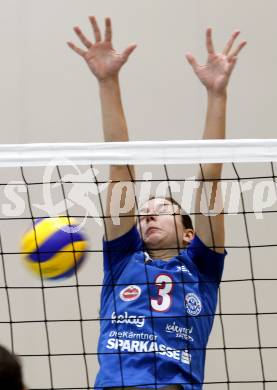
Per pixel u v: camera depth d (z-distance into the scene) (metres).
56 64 14.33
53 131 14.06
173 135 14.07
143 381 7.35
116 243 8.15
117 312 7.83
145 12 14.59
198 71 8.70
